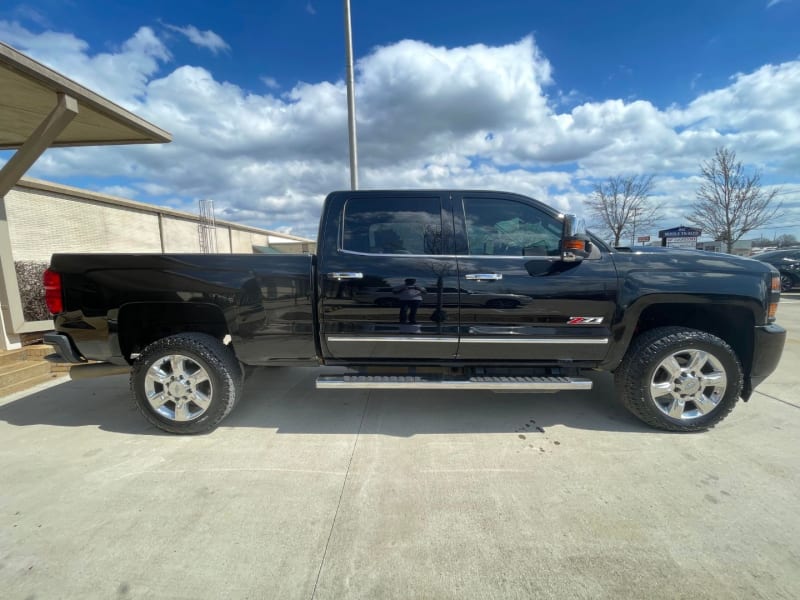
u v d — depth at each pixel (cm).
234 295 315
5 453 295
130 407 386
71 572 184
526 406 376
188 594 172
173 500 237
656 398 317
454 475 261
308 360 332
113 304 317
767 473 259
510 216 327
